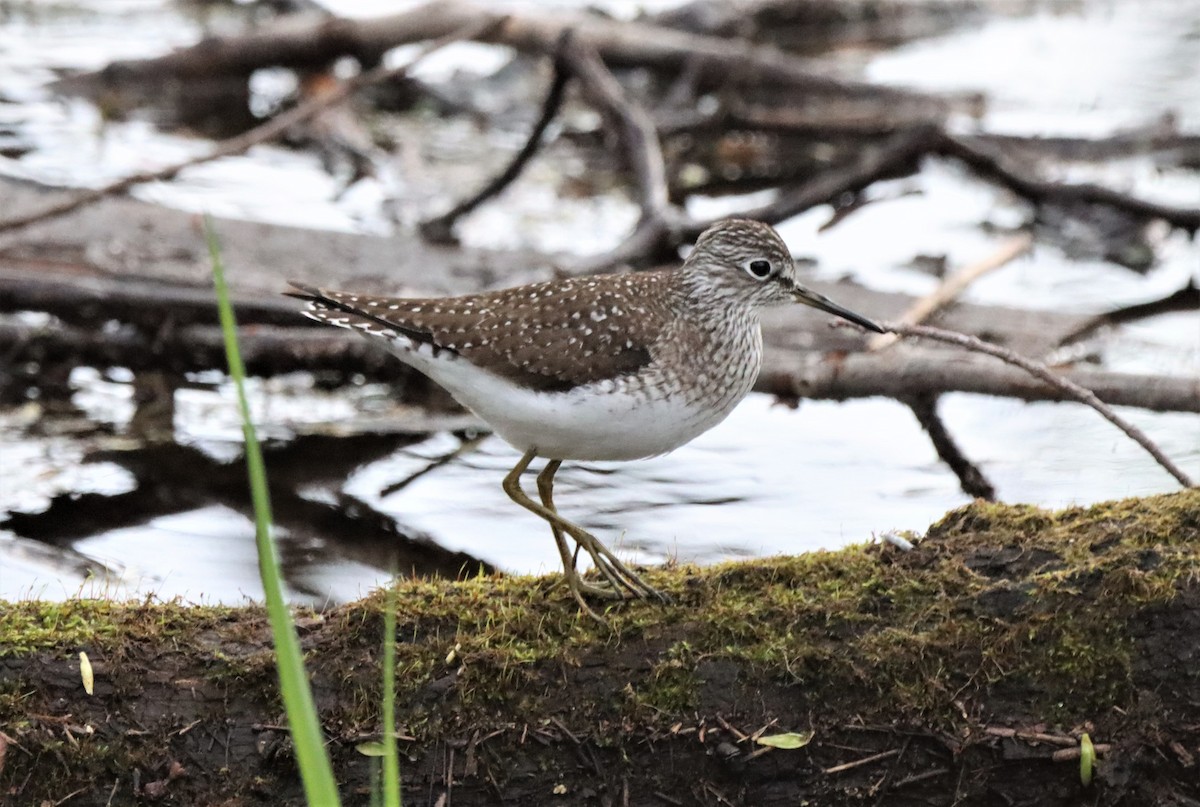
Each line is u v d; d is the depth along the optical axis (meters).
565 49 18.48
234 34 22.34
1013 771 8.01
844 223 19.83
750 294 10.16
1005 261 16.33
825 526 12.20
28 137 20.80
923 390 13.54
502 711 8.13
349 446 14.14
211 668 8.12
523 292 9.65
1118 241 19.08
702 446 14.09
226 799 7.99
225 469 13.54
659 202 17.19
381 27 22.20
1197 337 16.14
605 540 11.97
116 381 15.31
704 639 8.24
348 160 21.11
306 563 11.79
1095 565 8.09
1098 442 13.93
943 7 27.08
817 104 22.83
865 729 8.08
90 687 8.01
